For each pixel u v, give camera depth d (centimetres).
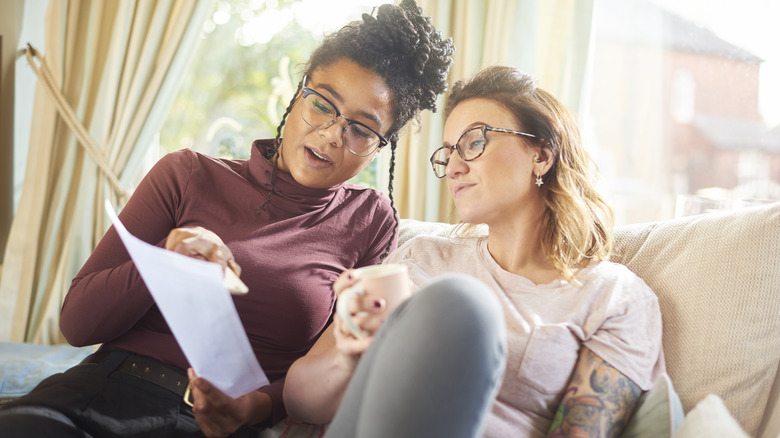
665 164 271
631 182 273
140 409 114
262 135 295
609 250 133
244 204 139
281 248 137
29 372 179
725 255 127
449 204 268
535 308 121
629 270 130
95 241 269
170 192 135
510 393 115
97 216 269
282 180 142
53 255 268
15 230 262
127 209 133
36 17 283
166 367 122
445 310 77
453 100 137
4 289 261
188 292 88
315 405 115
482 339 75
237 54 293
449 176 131
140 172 287
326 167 139
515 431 111
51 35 264
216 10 291
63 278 262
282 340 136
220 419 109
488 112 129
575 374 116
